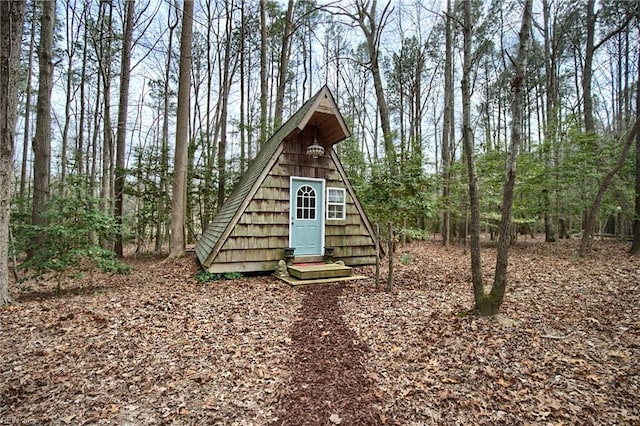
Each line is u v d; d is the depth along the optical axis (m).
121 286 6.76
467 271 8.26
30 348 3.60
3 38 5.09
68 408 2.60
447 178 12.46
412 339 3.91
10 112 5.20
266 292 6.14
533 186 11.29
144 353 3.53
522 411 2.55
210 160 13.91
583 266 8.00
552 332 3.94
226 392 2.85
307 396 2.79
